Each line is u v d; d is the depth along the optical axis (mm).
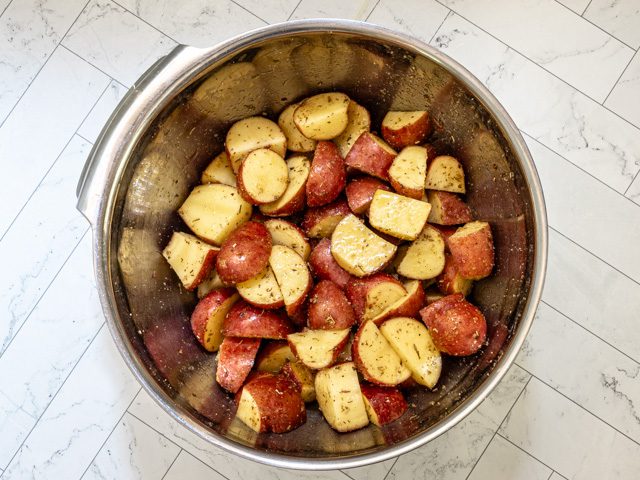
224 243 335
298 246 345
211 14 378
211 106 322
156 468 368
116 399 371
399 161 337
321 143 344
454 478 365
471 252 326
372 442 309
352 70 327
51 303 374
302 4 376
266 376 330
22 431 369
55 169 375
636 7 374
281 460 282
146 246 325
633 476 363
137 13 378
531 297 287
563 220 373
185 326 345
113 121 290
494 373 289
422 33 376
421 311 328
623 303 369
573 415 367
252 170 336
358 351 320
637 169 372
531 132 375
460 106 312
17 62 378
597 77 374
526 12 376
